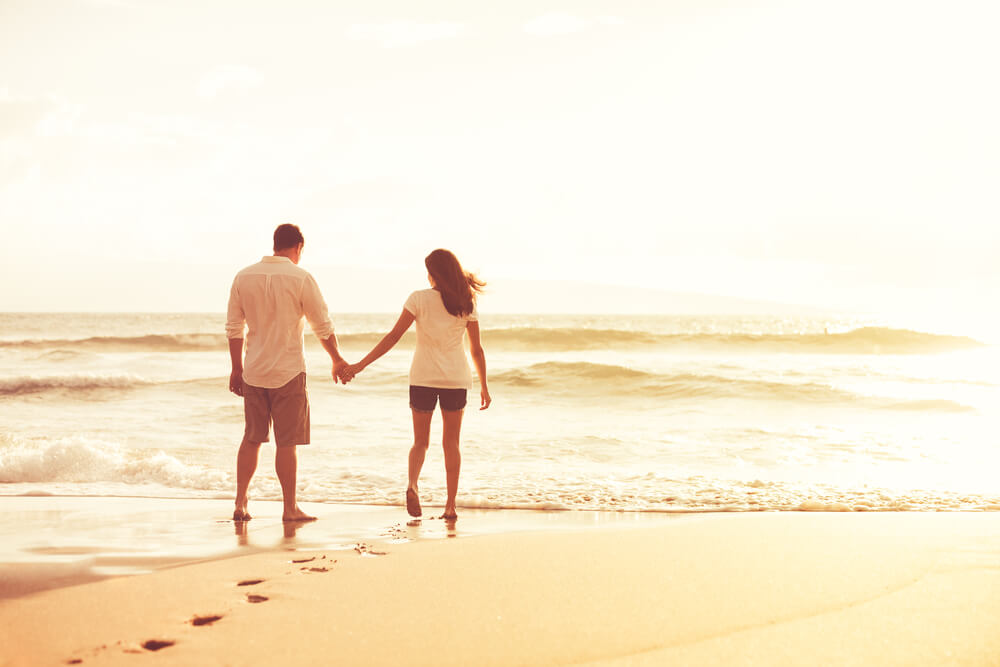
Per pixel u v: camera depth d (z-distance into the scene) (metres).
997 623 2.31
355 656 2.18
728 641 2.23
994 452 8.22
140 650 2.25
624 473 6.89
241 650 2.24
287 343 4.76
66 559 3.52
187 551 3.71
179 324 68.00
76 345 28.52
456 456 4.92
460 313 4.91
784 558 3.23
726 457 7.92
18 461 6.63
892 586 2.74
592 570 3.12
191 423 10.24
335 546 3.83
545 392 14.09
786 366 19.19
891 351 27.19
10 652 2.23
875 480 6.57
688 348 27.69
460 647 2.24
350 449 8.20
